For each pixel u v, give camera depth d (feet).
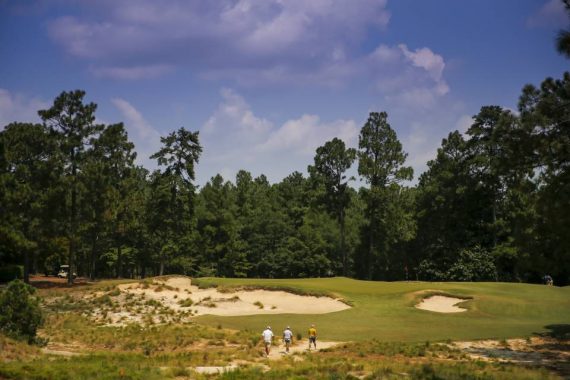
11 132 186.60
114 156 228.22
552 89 85.71
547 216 89.76
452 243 264.52
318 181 282.97
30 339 96.78
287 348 97.86
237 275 313.94
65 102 194.90
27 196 178.50
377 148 257.34
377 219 271.08
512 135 88.53
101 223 204.44
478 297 149.48
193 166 247.91
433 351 94.12
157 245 270.05
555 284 242.58
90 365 70.03
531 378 69.26
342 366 75.72
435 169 286.87
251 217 341.21
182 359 84.33
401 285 169.89
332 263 328.49
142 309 144.15
